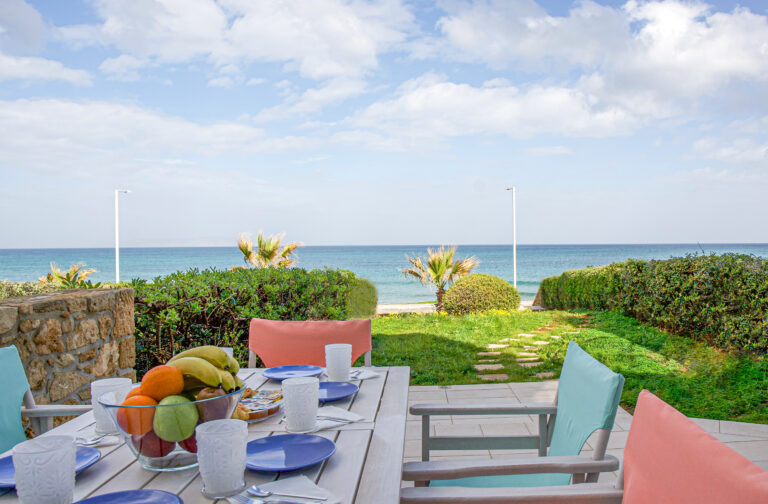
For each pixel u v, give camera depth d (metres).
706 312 6.66
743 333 5.91
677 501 1.09
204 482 1.22
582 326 8.95
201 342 4.53
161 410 1.29
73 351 3.21
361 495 1.23
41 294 3.38
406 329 9.50
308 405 1.66
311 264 62.88
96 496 1.19
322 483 1.29
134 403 1.33
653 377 5.41
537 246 126.62
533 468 1.61
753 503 0.89
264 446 1.49
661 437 1.21
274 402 1.94
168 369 1.35
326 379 2.39
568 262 59.38
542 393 5.12
